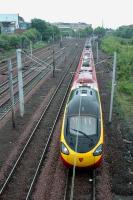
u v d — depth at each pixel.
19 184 14.47
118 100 29.22
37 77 40.53
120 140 19.20
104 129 20.88
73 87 22.11
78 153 14.41
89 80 25.56
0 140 19.38
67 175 14.94
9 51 64.94
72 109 16.84
